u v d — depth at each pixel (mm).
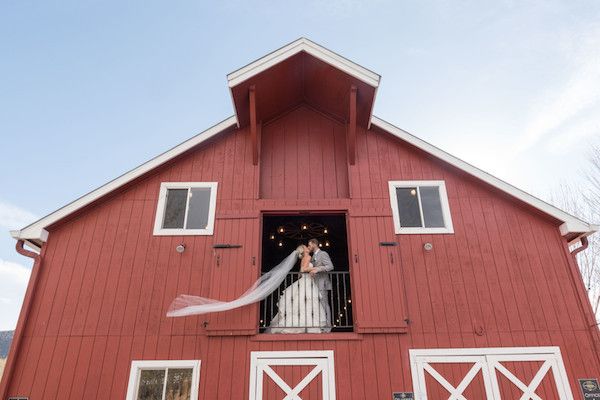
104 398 6246
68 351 6547
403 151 8398
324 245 11383
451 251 7445
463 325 6848
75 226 7539
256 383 6371
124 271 7168
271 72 7680
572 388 6449
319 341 6688
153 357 6543
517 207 7875
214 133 8281
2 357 18859
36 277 7000
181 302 6848
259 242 7406
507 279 7230
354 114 7801
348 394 6305
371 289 6988
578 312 6992
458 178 8156
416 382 6418
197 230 7551
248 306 6879
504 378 6504
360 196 7879
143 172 7832
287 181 8250
